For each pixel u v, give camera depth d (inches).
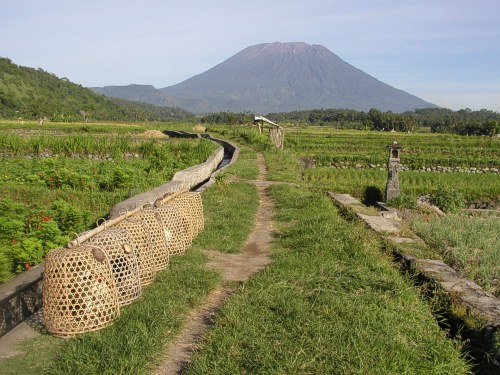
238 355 179.8
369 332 196.7
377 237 361.7
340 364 171.9
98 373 165.8
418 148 1771.7
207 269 281.0
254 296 230.7
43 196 537.3
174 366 178.5
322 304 223.3
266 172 853.8
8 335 200.4
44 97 4958.2
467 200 848.3
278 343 186.7
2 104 4269.2
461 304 234.5
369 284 251.9
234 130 2215.8
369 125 3772.1
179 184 543.5
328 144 1800.0
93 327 196.4
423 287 268.1
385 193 730.8
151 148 1181.7
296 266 282.4
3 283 237.1
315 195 523.2
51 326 196.4
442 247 394.0
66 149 1200.8
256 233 386.6
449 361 185.8
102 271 200.4
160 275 264.5
